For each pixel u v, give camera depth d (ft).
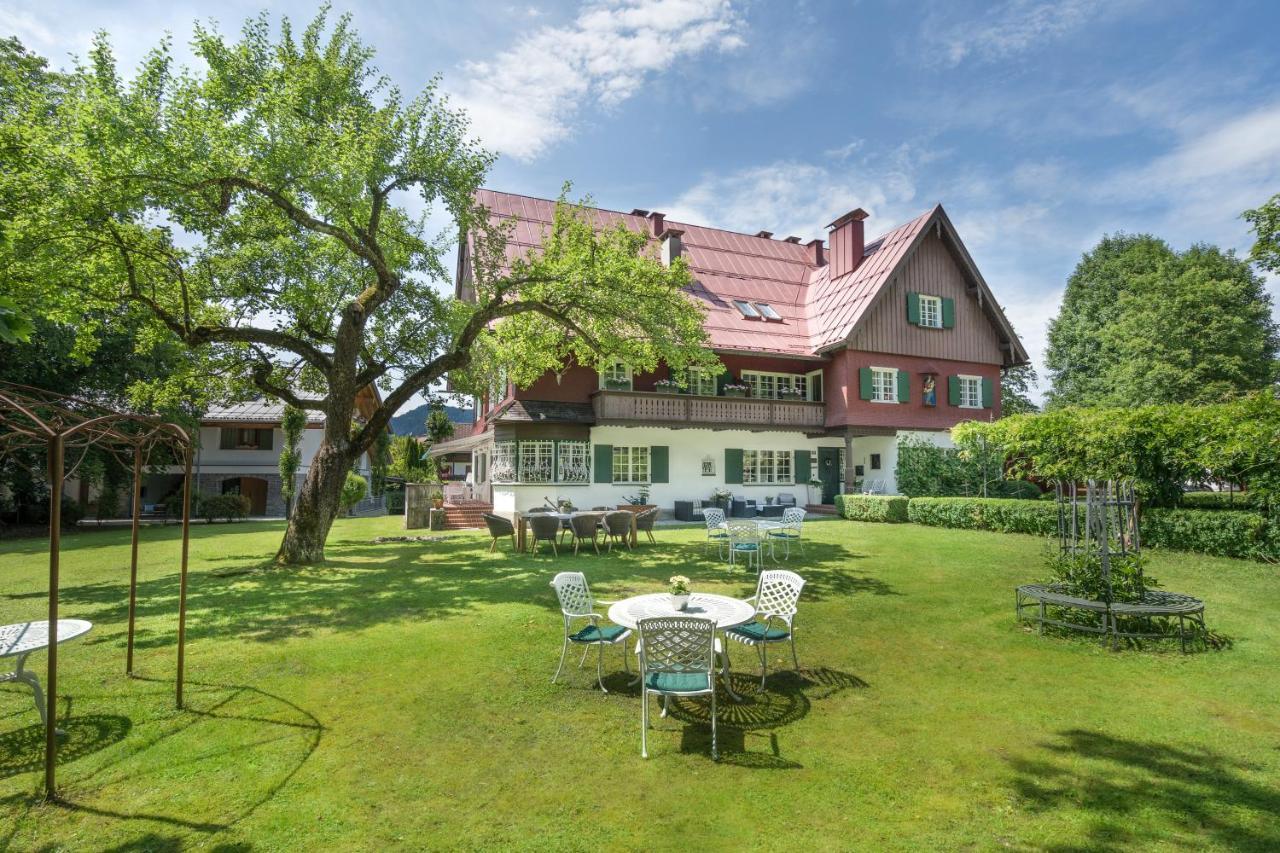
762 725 15.37
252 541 55.26
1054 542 42.93
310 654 20.90
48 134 27.86
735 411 70.79
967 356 80.28
